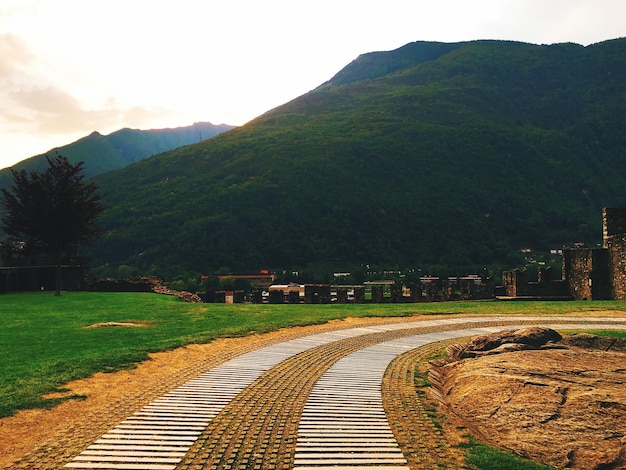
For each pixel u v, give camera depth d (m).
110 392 10.34
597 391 9.45
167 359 13.59
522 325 20.34
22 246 47.69
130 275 91.56
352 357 14.12
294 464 7.02
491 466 7.16
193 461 7.06
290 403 9.70
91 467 6.84
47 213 36.00
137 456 7.21
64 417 8.81
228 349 15.26
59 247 37.16
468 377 10.86
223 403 9.63
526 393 9.52
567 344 14.19
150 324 20.22
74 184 37.97
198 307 26.95
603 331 17.75
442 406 9.88
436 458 7.36
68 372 11.60
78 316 22.56
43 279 43.56
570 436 8.20
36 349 14.62
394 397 10.21
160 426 8.35
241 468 6.89
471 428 8.88
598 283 32.66
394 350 15.21
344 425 8.53
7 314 23.28
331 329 19.66
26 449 7.45
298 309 26.22
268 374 12.03
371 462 7.13
